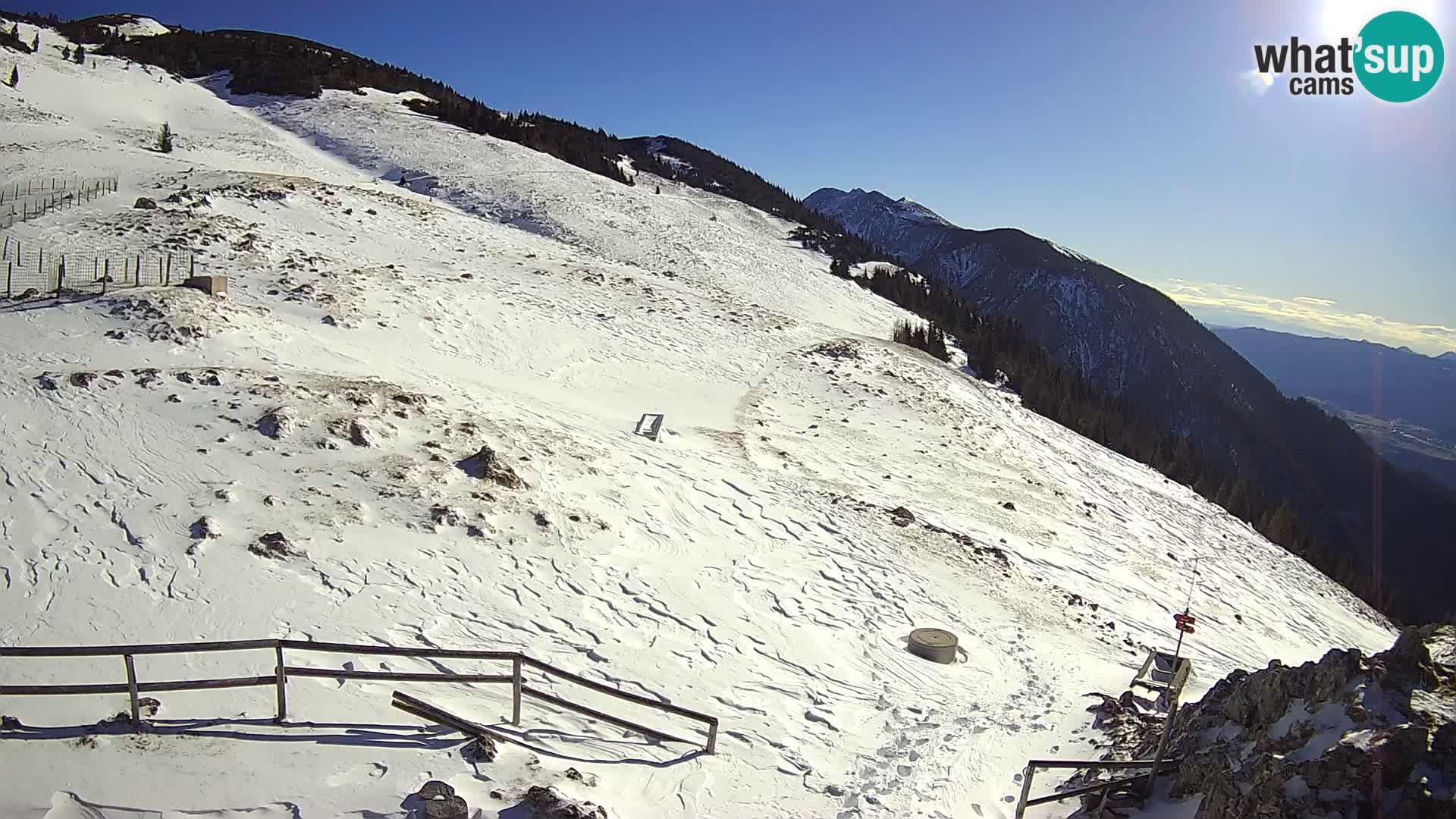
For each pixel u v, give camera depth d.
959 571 19.20
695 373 31.36
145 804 7.24
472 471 16.88
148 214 29.83
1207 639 19.98
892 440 29.53
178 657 10.04
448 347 26.19
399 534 14.20
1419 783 6.73
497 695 10.58
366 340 24.22
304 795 7.63
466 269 35.00
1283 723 8.29
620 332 33.03
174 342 19.38
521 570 14.25
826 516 20.56
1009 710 13.02
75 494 13.23
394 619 11.95
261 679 8.71
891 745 11.34
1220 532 35.38
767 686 12.55
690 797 9.22
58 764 7.66
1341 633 27.38
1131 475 38.88
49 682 9.23
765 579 16.42
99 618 10.55
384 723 9.21
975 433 32.38
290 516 13.91
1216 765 8.56
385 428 17.53
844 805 9.55
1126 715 12.49
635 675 12.06
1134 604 20.89
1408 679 7.83
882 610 16.27
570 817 7.59
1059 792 10.04
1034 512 26.06
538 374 26.91
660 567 15.82
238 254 28.05
